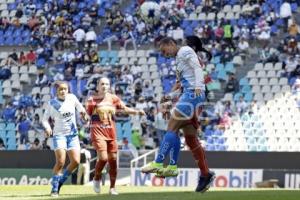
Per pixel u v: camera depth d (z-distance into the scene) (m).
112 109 43.38
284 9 101.94
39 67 107.25
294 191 38.97
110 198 34.62
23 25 114.38
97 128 43.06
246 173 74.12
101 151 42.72
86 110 43.78
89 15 111.38
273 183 72.00
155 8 106.06
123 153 83.25
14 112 99.62
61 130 42.44
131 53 104.06
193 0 108.81
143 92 96.81
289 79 94.38
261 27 101.69
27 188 51.28
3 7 117.19
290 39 98.31
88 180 72.56
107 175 72.69
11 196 38.75
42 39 110.88
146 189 47.91
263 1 105.81
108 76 100.31
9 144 96.56
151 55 102.69
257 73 96.31
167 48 35.62
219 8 106.94
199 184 36.22
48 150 80.12
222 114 88.56
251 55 99.31
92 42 107.25
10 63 108.56
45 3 115.56
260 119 87.44
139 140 88.38
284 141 84.81
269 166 76.06
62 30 110.56
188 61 34.41
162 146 34.56
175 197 33.75
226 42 100.88
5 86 106.94
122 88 97.81
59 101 42.66
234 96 93.50
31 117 98.31
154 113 90.31
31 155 80.69
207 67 97.31
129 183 77.50
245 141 85.56
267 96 93.69
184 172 74.12
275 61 96.88
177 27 105.38
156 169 34.50
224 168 76.62
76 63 104.25
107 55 105.12
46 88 102.94
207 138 86.44
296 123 86.00
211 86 95.31
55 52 108.69
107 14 111.31
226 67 97.69
